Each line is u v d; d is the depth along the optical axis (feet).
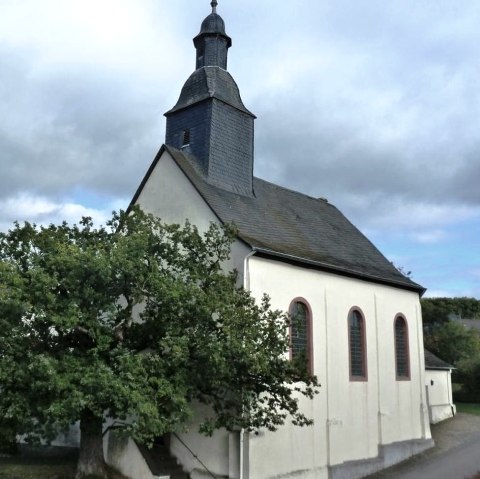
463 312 232.94
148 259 45.37
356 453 64.34
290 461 55.26
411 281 82.07
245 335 43.37
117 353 41.93
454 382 138.31
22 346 40.96
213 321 44.01
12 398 39.68
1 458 60.34
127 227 48.06
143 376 40.96
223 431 52.47
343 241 79.15
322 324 63.36
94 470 48.44
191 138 68.85
